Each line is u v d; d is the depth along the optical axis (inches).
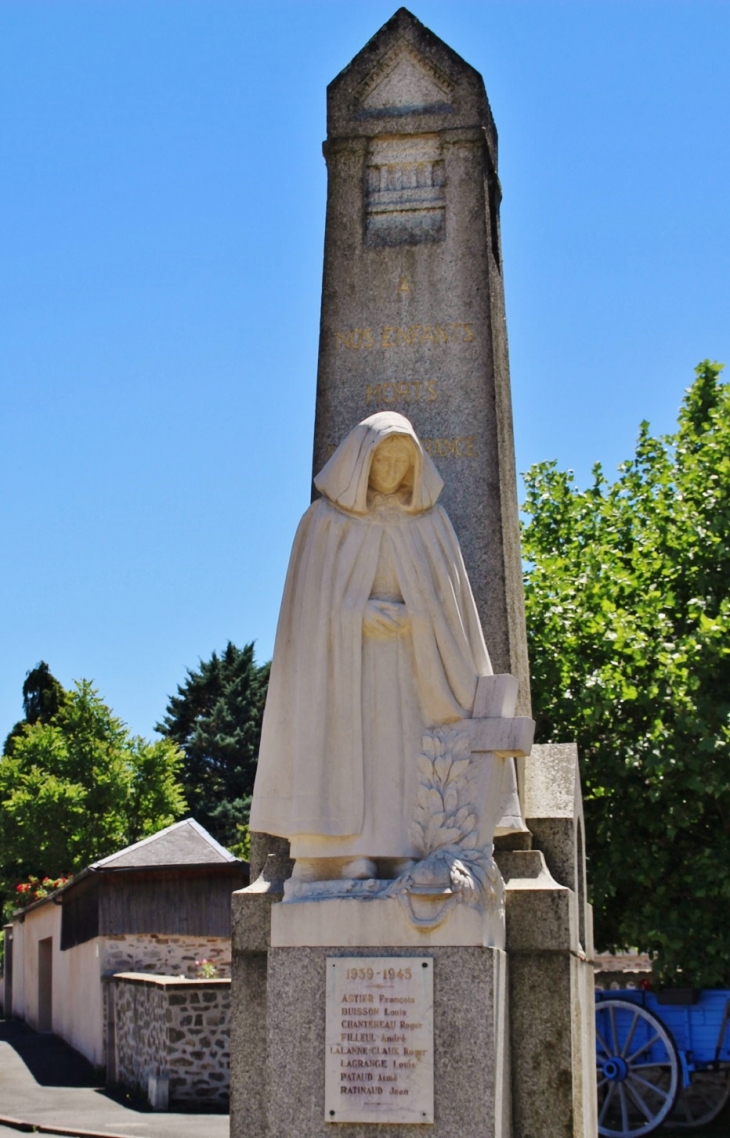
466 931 315.9
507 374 432.5
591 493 879.1
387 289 418.0
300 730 336.2
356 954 320.2
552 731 708.7
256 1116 354.9
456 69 425.7
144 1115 696.4
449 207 419.8
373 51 431.5
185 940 933.8
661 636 716.0
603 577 757.3
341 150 428.1
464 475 401.7
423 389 410.0
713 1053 636.7
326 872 336.5
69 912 1108.5
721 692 693.3
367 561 345.4
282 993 323.3
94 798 1787.6
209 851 964.6
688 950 664.4
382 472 350.6
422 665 338.0
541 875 358.3
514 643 399.2
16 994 1456.7
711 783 653.9
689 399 884.0
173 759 1838.1
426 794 330.6
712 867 662.5
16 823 1756.9
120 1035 859.4
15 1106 747.4
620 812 692.1
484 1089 311.1
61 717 1916.8
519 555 428.8
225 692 2112.5
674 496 783.7
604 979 703.1
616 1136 623.5
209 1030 735.1
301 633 343.9
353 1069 316.2
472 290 413.7
